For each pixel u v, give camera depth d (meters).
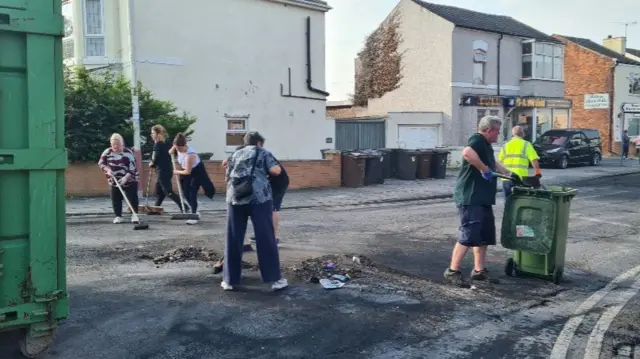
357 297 6.01
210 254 7.64
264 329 5.03
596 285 6.84
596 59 35.94
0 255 3.70
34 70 3.76
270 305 5.66
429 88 28.30
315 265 7.12
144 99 15.90
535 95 30.25
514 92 30.17
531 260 6.91
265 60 20.91
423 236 9.72
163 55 18.33
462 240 6.53
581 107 36.78
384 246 8.78
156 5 18.11
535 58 30.44
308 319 5.31
